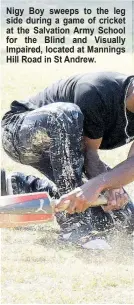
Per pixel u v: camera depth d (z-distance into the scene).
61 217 5.59
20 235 5.77
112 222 5.76
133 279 4.82
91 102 5.33
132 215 5.80
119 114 5.36
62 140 5.38
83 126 5.41
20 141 5.57
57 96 5.61
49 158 5.69
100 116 5.35
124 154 8.12
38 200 5.14
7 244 5.54
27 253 5.32
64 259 5.22
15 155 5.75
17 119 5.60
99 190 5.06
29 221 5.16
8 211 5.12
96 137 5.44
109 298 4.52
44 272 4.93
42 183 5.95
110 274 4.89
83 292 4.60
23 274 4.89
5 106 10.37
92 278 4.81
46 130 5.41
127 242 5.63
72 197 5.09
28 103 5.75
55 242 5.59
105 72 5.49
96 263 5.14
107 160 7.95
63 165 5.41
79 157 5.41
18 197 5.16
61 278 4.83
